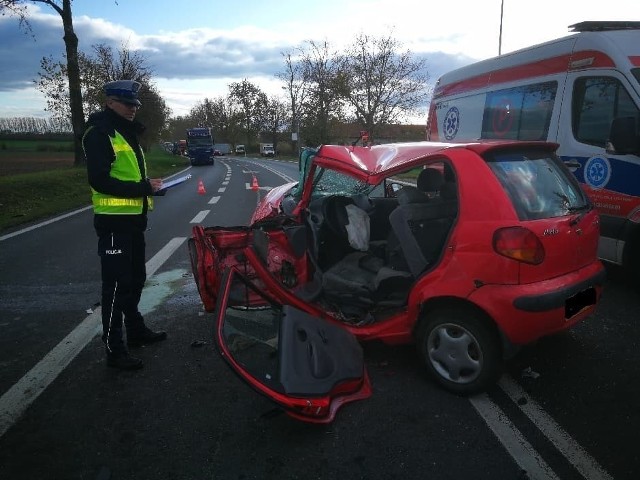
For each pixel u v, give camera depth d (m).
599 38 5.54
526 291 2.94
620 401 3.16
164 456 2.69
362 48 33.00
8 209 11.99
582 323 4.39
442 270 3.17
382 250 4.44
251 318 3.78
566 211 3.33
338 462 2.62
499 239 2.96
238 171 31.36
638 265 5.11
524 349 3.90
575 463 2.58
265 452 2.71
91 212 11.88
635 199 4.95
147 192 3.58
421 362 3.64
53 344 4.14
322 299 4.01
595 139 5.49
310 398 2.80
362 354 3.42
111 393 3.35
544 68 6.34
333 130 39.59
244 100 71.12
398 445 2.75
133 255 3.85
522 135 6.71
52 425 2.98
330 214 4.33
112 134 3.44
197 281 3.96
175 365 3.74
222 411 3.11
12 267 6.54
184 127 109.25
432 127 9.87
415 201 3.71
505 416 3.01
